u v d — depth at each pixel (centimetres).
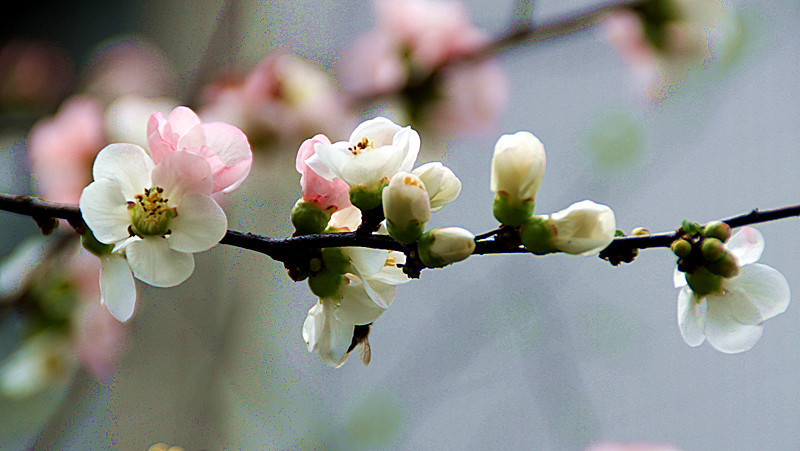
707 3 199
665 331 235
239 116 196
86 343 193
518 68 223
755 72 229
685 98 224
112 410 251
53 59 265
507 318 233
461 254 135
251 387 259
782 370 218
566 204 238
